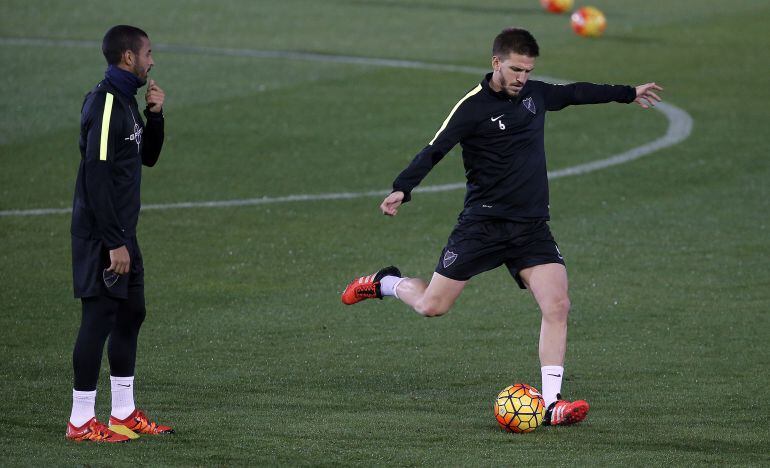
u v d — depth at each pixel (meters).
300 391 25.67
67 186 48.19
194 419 23.08
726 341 30.20
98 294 21.22
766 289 35.44
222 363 27.98
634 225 43.47
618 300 34.22
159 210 44.94
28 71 71.88
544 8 102.38
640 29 93.31
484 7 103.00
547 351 23.53
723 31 92.62
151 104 22.39
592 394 25.56
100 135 20.70
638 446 21.36
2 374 26.59
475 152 23.53
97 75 71.44
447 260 24.03
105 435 21.41
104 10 95.88
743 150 56.47
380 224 43.53
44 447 20.75
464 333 31.00
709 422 23.20
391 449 20.88
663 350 29.41
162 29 88.56
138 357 28.39
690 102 67.69
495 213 23.59
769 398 25.17
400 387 26.16
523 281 24.16
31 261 37.72
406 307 33.53
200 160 53.19
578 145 57.50
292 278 36.44
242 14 95.94
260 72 73.81
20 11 94.00
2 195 46.41
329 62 77.56
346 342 30.02
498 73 23.02
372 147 56.44
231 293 34.62
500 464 19.97
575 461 20.19
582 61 79.69
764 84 72.94
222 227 42.69
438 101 66.88
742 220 44.28
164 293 34.50
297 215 44.62
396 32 89.50
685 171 52.41
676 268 37.81
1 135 56.53
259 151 55.16
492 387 26.27
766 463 20.25
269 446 21.02
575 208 46.06
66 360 27.95
